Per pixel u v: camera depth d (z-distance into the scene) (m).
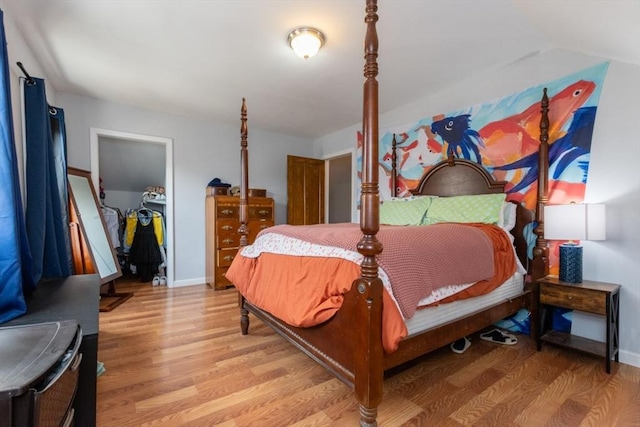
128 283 4.24
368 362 1.28
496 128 2.80
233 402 1.59
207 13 1.98
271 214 4.39
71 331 0.97
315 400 1.62
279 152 5.02
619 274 2.08
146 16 2.01
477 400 1.62
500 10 1.94
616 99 2.10
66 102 3.37
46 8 1.92
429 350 1.61
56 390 0.76
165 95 3.40
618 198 2.08
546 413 1.51
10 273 1.32
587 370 1.93
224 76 2.90
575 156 2.29
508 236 2.38
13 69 1.99
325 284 1.56
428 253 1.63
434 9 1.93
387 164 3.90
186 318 2.87
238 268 2.41
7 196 1.36
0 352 0.82
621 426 1.41
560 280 2.19
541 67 2.49
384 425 1.42
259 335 2.49
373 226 1.29
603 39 1.82
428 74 2.87
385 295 1.36
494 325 2.71
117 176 4.76
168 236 4.04
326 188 5.17
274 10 1.95
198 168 4.26
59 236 2.28
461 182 3.04
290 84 3.08
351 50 2.42
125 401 1.58
